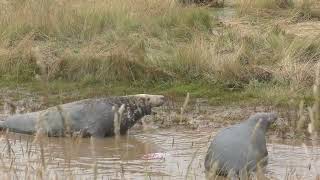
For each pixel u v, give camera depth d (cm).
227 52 5806
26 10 6925
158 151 3791
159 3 7456
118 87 5291
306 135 4122
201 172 3372
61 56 5666
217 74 5362
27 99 5041
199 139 4028
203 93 5125
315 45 5822
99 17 6800
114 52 5594
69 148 3853
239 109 4734
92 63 5516
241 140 3375
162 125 4397
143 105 4334
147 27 6588
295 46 5781
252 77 5297
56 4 7219
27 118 4259
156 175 3331
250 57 5628
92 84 5369
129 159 3644
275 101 4825
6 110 4750
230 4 8769
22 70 5628
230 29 6581
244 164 3272
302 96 4875
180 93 5141
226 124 4391
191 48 5706
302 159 3619
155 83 5356
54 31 6475
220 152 3334
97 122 4200
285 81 5206
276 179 3250
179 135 4153
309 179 3262
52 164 3491
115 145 3975
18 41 6175
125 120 4228
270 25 6888
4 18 6644
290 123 4334
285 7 8056
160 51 5944
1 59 5725
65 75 5478
